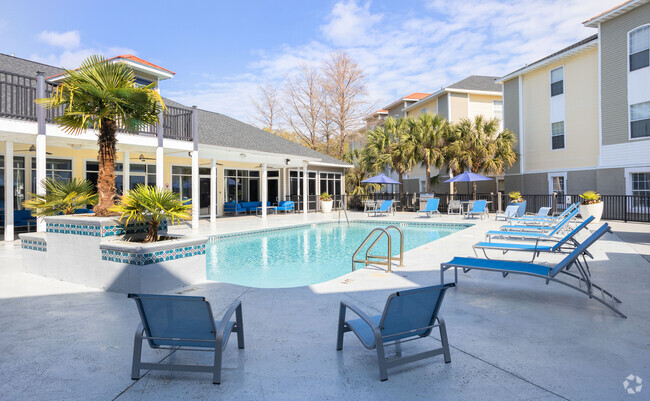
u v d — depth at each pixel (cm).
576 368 327
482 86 2952
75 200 815
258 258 1035
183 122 1535
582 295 554
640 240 1098
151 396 288
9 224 1128
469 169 2434
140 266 563
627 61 1786
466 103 2889
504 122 2603
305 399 282
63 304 525
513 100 2520
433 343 383
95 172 1683
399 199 2688
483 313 475
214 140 1734
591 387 295
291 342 391
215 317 463
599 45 1909
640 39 1734
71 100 618
